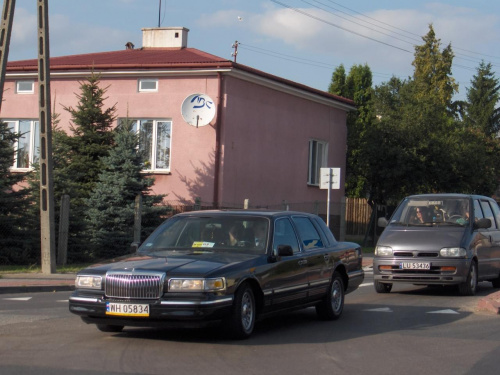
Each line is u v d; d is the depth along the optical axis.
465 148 29.75
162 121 25.08
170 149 24.83
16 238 19.09
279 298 9.29
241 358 7.81
